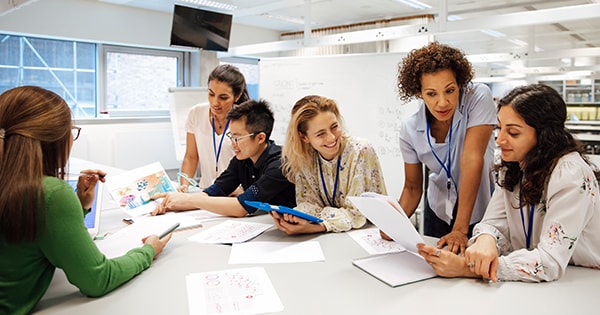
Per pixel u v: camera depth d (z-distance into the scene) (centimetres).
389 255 132
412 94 153
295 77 387
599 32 642
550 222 111
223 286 109
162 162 536
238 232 156
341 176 165
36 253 94
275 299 101
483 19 254
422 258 129
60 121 97
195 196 185
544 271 108
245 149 180
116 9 496
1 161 89
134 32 514
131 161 506
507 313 94
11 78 446
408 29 293
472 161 150
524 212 123
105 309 97
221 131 241
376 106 348
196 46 414
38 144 93
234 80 225
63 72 482
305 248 138
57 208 94
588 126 322
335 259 129
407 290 106
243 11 439
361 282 112
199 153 254
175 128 452
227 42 431
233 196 205
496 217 131
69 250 95
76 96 495
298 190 172
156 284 111
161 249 133
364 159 164
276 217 151
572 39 730
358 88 355
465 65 143
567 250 108
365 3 524
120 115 530
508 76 650
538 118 110
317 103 156
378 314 94
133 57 538
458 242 134
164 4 502
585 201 107
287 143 164
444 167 171
